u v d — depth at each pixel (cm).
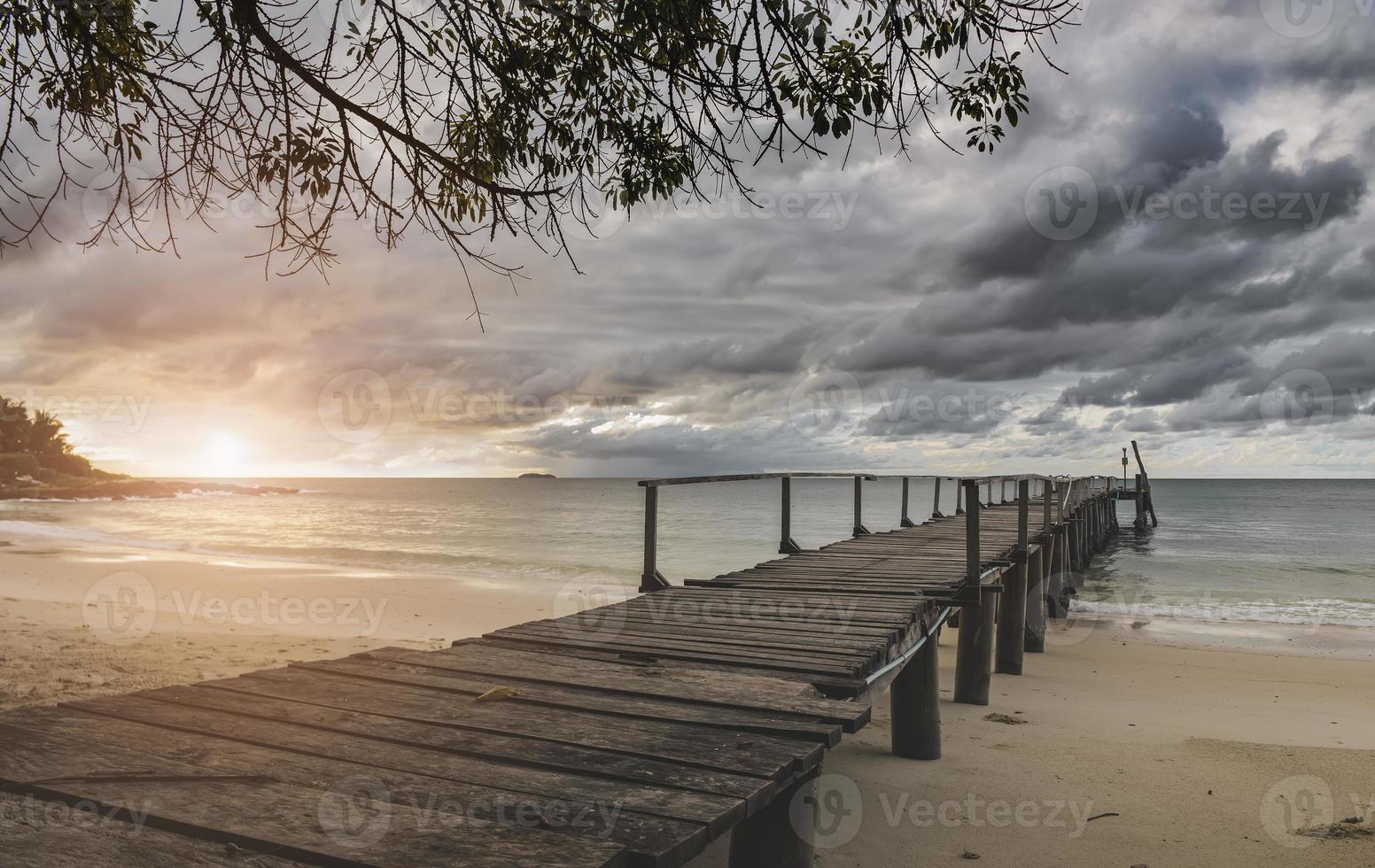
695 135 351
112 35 404
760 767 274
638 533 4022
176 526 4500
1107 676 1055
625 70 368
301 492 14938
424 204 368
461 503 8794
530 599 1694
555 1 368
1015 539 1205
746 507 6444
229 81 353
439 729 308
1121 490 4259
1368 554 3073
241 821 211
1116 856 459
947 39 353
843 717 332
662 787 255
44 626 1128
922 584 766
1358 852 464
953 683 983
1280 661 1181
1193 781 584
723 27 367
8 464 8912
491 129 415
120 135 371
